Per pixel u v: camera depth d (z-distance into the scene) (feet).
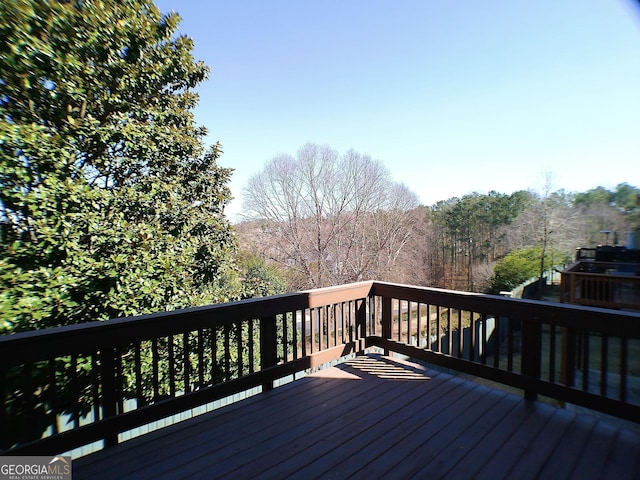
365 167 62.64
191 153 21.13
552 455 5.85
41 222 13.33
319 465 5.67
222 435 6.70
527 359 7.99
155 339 7.00
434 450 6.05
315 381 9.35
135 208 16.75
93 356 6.30
